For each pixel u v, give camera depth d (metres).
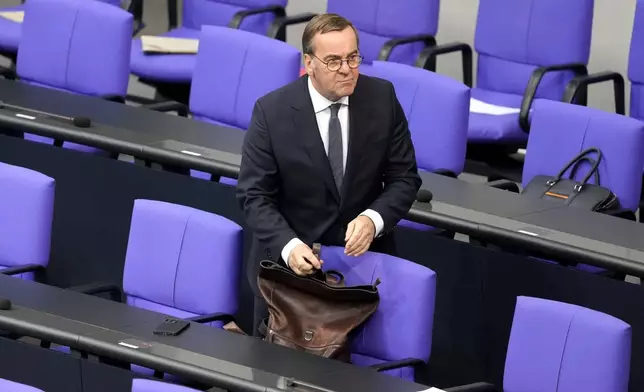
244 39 20.05
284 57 19.59
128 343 13.91
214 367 13.38
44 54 21.72
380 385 13.12
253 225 14.41
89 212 18.77
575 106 18.53
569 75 22.09
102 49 21.27
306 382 13.09
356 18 24.02
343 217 14.66
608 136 18.09
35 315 14.55
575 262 16.55
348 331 14.21
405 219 16.75
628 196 18.06
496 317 16.31
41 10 21.70
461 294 16.56
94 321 14.48
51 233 17.52
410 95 19.34
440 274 16.70
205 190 17.94
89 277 18.94
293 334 14.28
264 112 14.43
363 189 14.57
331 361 13.70
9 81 21.28
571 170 18.45
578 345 13.52
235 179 18.98
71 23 21.48
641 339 15.24
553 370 13.68
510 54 22.72
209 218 15.55
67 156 18.84
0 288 15.27
